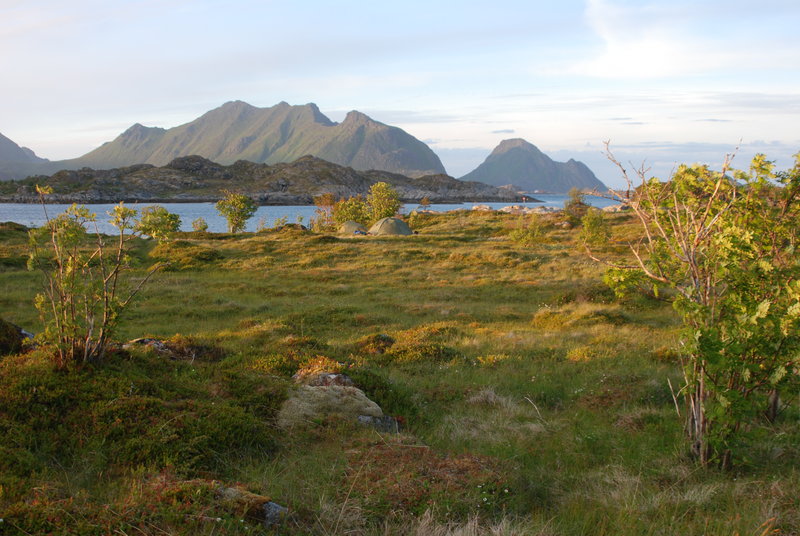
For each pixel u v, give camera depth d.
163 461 5.64
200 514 4.36
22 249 34.78
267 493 5.12
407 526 4.77
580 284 29.09
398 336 16.73
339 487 5.41
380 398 9.23
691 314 6.56
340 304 23.25
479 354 14.27
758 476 6.29
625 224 60.12
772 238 7.48
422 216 78.19
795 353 6.09
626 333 16.80
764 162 6.96
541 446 7.60
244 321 18.81
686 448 6.96
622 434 8.07
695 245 6.70
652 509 5.38
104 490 4.96
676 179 7.37
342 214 66.81
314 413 7.69
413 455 6.38
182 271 32.06
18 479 4.74
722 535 4.73
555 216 70.12
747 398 6.51
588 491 5.94
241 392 8.06
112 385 6.86
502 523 4.79
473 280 30.98
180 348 11.34
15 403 6.06
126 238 7.55
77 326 7.05
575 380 11.58
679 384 10.48
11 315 18.28
